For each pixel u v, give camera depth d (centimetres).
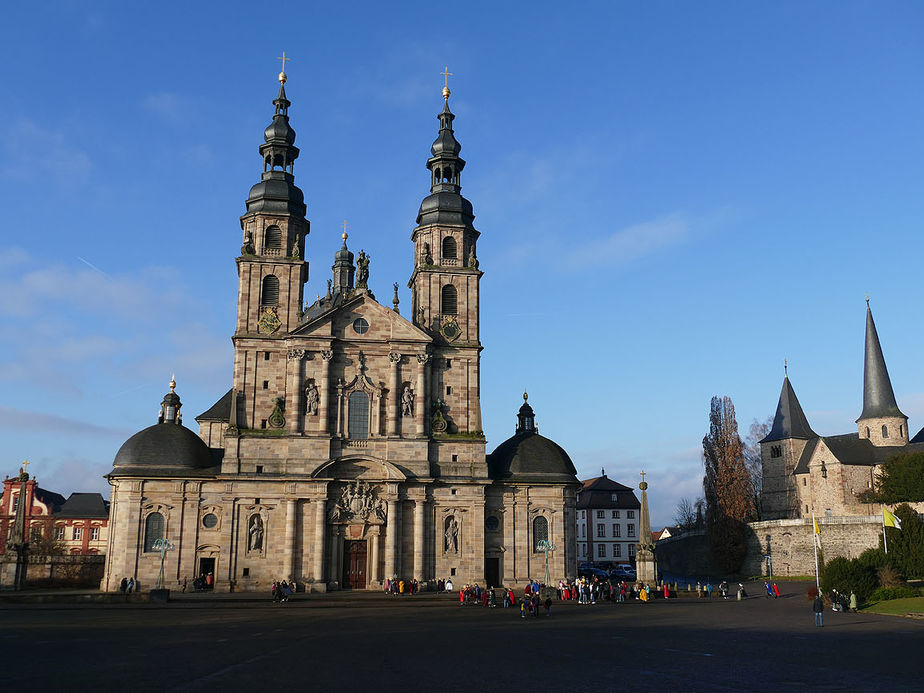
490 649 4359
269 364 9269
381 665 3709
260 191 9775
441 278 9956
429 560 9075
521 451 9719
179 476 8794
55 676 3319
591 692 3061
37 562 9700
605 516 18150
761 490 15275
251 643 4559
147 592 7525
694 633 5262
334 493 8962
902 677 3472
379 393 9288
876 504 12938
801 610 7225
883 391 14300
